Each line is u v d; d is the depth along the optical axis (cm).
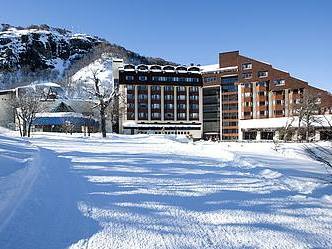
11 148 1806
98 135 5881
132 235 575
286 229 616
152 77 10075
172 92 10162
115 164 1499
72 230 592
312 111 5581
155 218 673
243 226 630
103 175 1178
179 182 1059
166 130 10000
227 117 9912
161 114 10069
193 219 671
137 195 867
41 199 793
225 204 789
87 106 8756
